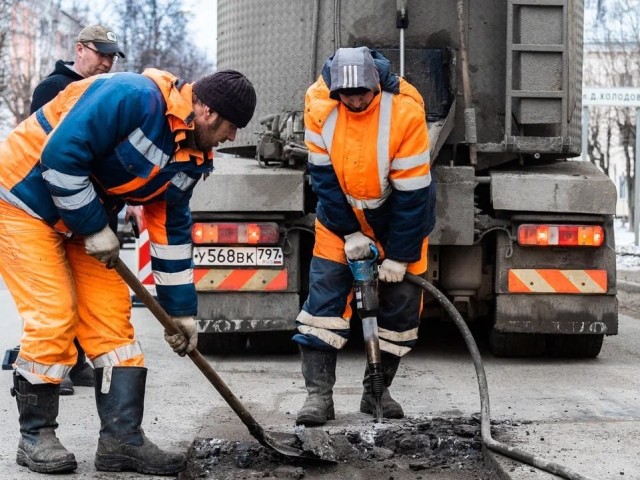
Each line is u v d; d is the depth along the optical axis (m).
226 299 6.42
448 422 4.65
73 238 3.88
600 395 5.46
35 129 3.70
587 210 6.26
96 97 3.54
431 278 6.56
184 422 4.77
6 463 3.95
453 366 6.47
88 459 4.04
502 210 6.34
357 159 4.36
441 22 6.64
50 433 3.87
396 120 4.32
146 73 3.69
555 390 5.61
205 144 3.70
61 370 3.80
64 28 34.28
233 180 6.29
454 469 4.00
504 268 6.36
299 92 6.85
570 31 6.59
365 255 4.59
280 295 6.42
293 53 6.85
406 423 4.63
